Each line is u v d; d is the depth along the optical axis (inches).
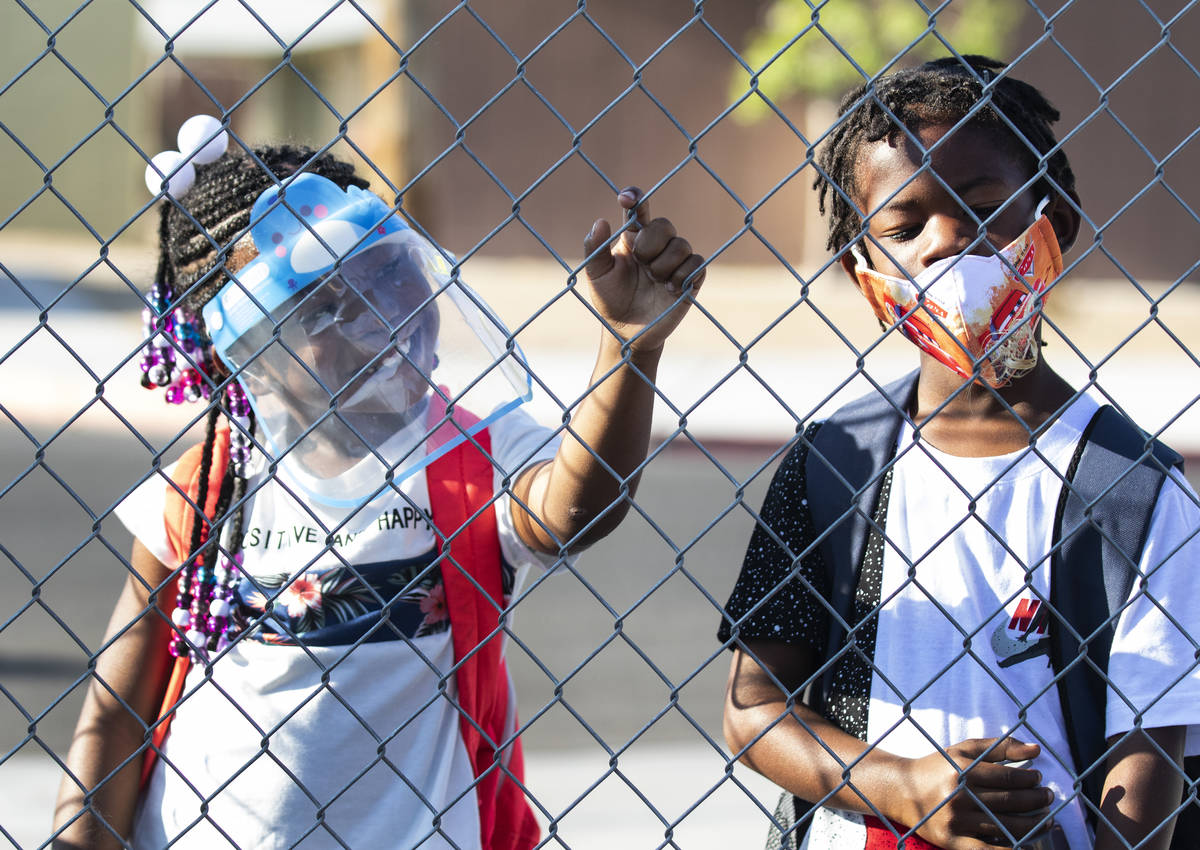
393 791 69.0
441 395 58.3
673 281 61.4
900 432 70.3
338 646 69.1
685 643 220.1
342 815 68.5
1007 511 66.7
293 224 66.4
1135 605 63.1
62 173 724.7
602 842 139.4
